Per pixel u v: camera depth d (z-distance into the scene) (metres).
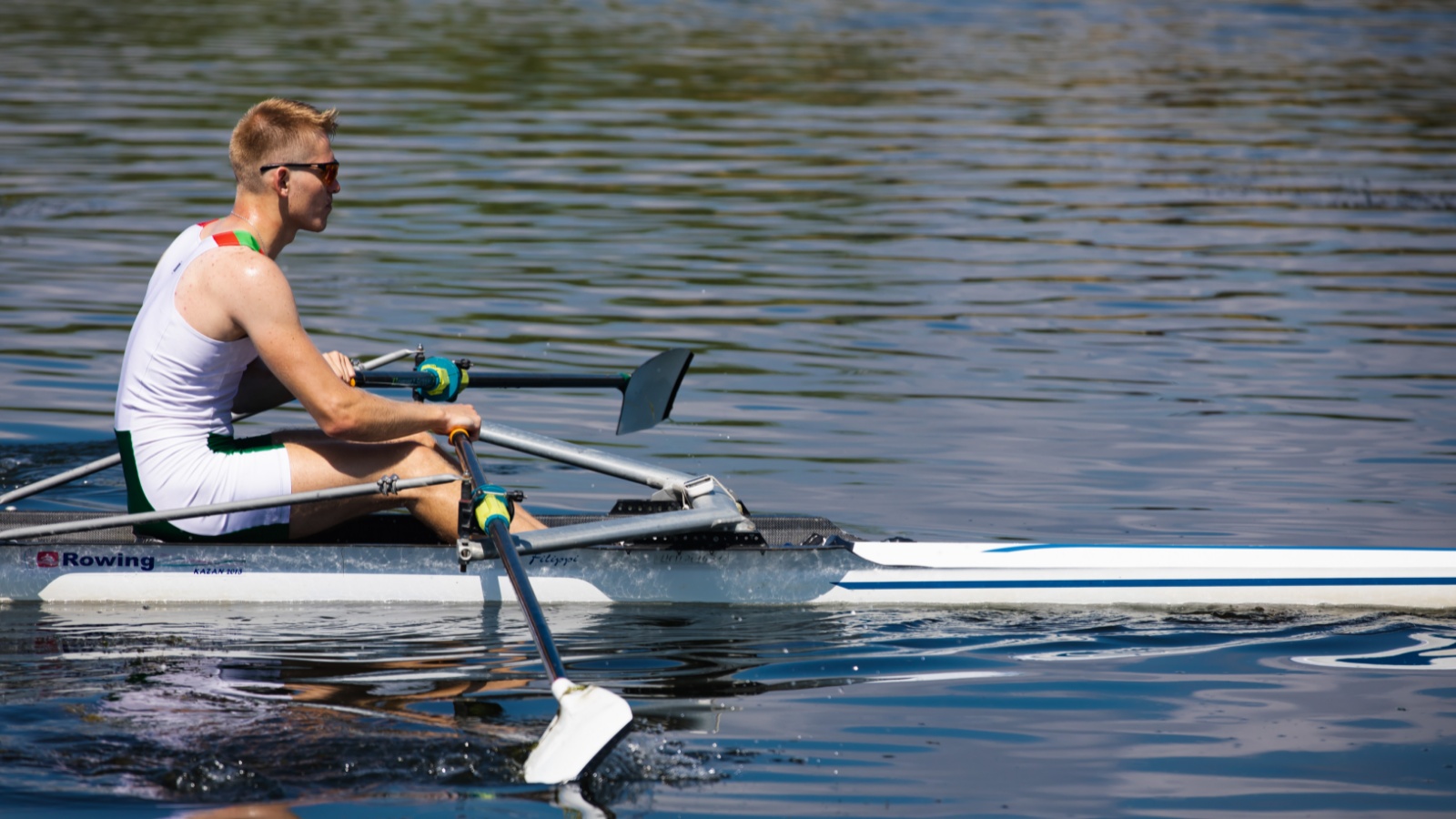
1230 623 17.58
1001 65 83.25
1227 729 14.13
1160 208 47.38
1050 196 49.38
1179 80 78.62
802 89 72.81
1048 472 23.36
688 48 87.25
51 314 32.50
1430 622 17.62
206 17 96.88
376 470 17.53
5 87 66.38
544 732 13.70
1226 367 30.02
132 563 17.58
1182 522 20.91
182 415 17.02
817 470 23.45
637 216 45.34
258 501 16.75
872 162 54.91
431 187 48.78
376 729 13.66
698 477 19.08
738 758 13.30
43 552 17.56
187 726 13.62
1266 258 40.56
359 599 17.84
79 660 15.49
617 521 17.67
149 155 52.47
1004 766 13.21
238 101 64.19
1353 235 43.56
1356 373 29.44
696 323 33.38
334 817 11.95
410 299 34.69
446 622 17.19
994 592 18.34
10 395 26.55
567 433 25.58
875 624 17.45
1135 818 12.18
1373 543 19.89
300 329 16.50
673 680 15.35
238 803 12.19
